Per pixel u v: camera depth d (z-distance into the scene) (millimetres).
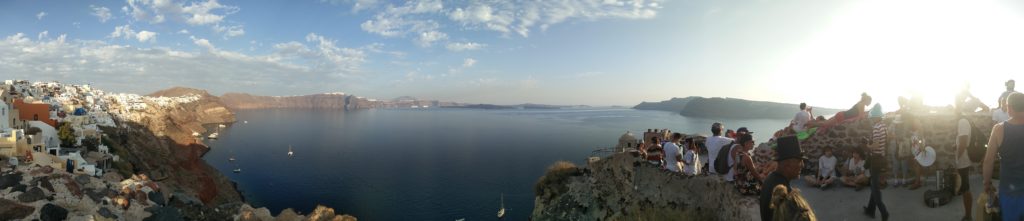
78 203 48438
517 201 103875
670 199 12203
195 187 90812
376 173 142750
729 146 9773
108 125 102250
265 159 170875
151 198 58969
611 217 15047
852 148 11055
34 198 45406
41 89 141875
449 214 93688
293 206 100750
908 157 9852
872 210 8570
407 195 111000
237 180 127688
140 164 86250
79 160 62062
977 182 9977
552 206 20172
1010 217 4949
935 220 8180
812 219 4586
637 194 13977
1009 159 4957
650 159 13883
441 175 138625
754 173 8891
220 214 59500
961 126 8016
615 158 15906
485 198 107062
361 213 95438
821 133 12258
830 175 10711
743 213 8391
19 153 56688
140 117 161500
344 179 132625
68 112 110625
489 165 158375
